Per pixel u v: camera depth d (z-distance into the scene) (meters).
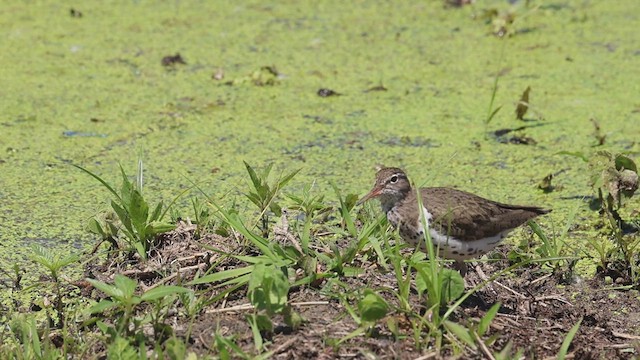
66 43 18.84
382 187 10.73
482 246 10.42
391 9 20.84
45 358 9.13
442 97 16.72
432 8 20.88
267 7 20.97
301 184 13.66
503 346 9.52
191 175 13.92
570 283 11.20
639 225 12.38
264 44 18.95
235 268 10.47
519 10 20.55
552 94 16.81
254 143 14.99
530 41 19.11
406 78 17.47
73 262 11.26
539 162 14.47
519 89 17.00
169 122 15.70
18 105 16.16
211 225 11.43
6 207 12.98
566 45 18.91
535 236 12.19
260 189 11.27
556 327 10.05
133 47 18.72
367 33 19.52
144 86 17.05
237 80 17.19
